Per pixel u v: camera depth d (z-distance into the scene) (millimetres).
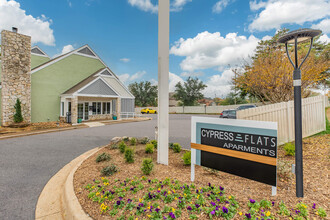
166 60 4770
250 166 2947
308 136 6785
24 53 14062
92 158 5590
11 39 13352
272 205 2516
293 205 2533
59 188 3975
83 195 3174
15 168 5250
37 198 3537
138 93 52750
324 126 7418
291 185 3217
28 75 14234
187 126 15250
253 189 3105
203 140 3500
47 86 16828
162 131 4785
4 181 4340
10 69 13289
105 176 3996
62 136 10422
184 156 4520
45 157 6320
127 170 4340
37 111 16156
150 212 2484
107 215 2545
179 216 2361
